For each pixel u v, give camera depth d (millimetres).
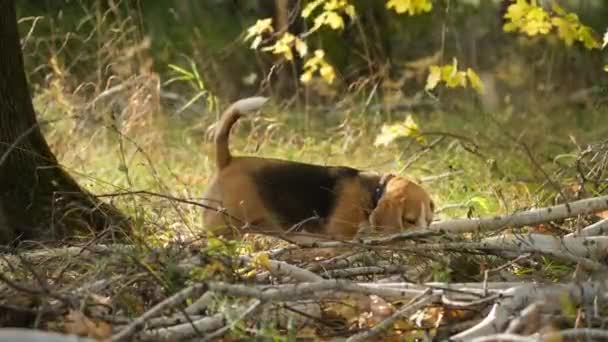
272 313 8242
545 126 18000
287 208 11523
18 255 9438
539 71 21375
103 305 8148
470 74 12398
